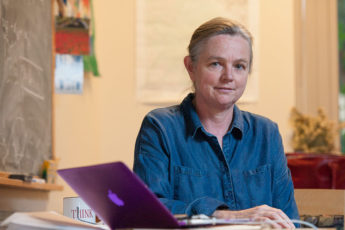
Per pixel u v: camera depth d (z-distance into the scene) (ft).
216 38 6.25
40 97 12.23
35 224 4.91
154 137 6.43
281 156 6.89
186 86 16.65
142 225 5.02
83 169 4.85
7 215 9.76
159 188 6.13
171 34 16.79
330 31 18.02
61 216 5.61
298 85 18.03
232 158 6.58
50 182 12.36
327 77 18.04
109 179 4.69
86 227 5.15
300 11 18.04
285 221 5.30
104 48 16.81
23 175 10.27
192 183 6.36
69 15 13.66
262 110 16.78
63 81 14.02
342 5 18.06
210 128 6.59
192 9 16.81
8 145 10.33
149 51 16.78
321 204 7.70
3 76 10.08
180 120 6.62
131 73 16.79
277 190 6.82
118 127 16.74
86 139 15.85
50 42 13.00
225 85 6.27
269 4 16.98
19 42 10.96
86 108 15.85
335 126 16.74
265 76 16.87
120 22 16.83
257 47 16.87
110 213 5.16
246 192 6.52
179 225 4.81
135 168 6.38
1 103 9.99
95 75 15.53
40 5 12.26
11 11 10.53
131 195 4.70
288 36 16.93
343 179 9.50
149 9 16.81
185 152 6.45
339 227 7.57
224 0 16.83
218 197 6.40
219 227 5.00
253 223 5.14
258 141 6.75
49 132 12.86
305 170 9.59
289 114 16.76
